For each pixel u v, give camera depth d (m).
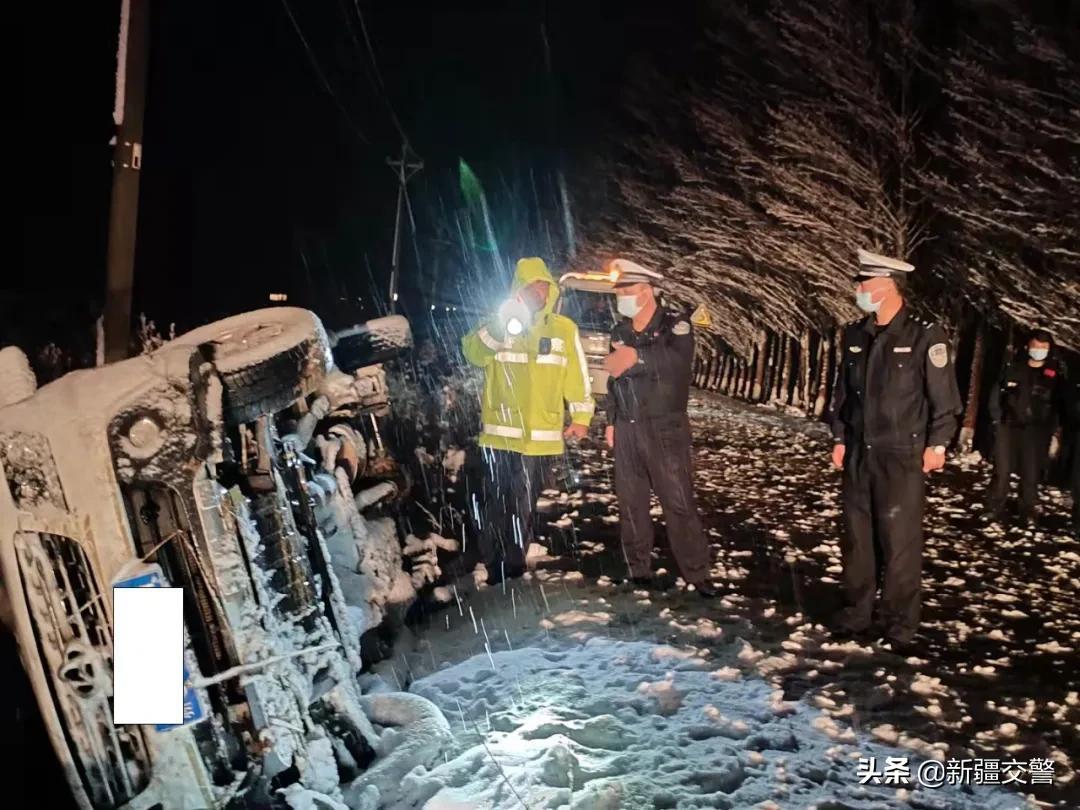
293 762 3.11
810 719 4.21
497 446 6.40
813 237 21.31
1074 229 12.75
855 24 18.92
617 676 4.57
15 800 3.36
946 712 4.49
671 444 6.02
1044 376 9.45
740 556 7.57
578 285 15.95
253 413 3.09
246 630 2.93
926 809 3.48
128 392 2.73
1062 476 11.91
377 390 6.01
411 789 3.35
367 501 5.70
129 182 5.15
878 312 5.39
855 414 5.45
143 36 5.14
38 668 2.72
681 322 6.00
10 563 2.71
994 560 7.95
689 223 28.08
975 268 15.84
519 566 6.52
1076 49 12.53
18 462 2.69
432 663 5.04
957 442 15.93
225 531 2.90
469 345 6.45
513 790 3.30
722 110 23.67
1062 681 5.06
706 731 3.97
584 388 6.36
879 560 5.60
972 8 14.15
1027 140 13.53
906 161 18.86
